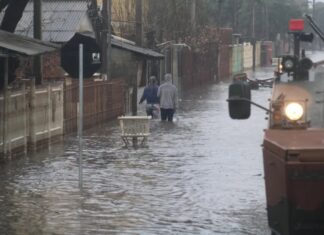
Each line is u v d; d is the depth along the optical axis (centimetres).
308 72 1836
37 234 1977
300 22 1977
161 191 2603
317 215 1476
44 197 2473
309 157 1443
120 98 5906
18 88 3450
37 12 4128
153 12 9088
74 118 4600
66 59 2778
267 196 1588
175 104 5456
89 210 2278
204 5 12212
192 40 10319
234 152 3653
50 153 3600
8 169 3072
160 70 8856
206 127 4972
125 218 2178
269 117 1742
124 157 3472
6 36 3366
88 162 3300
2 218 2158
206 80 11969
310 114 1708
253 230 2045
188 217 2206
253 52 16950
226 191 2612
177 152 3653
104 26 5738
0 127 3212
